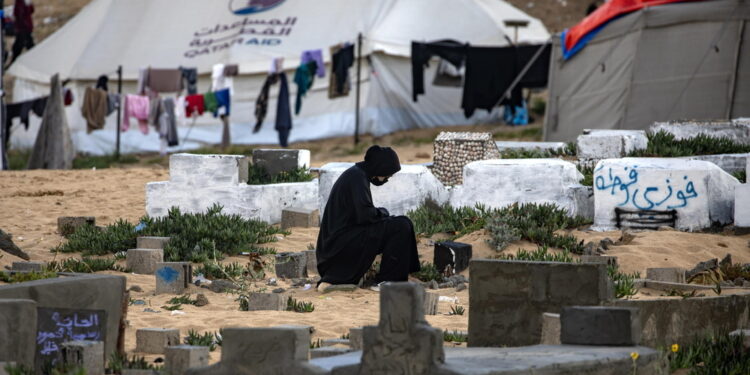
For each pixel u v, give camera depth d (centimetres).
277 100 7444
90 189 4647
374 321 1959
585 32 5872
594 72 5866
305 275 2662
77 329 1486
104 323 1509
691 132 4050
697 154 3847
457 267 2644
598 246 2820
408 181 3269
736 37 5341
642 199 3075
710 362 1512
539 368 1136
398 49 7800
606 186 3119
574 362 1180
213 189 3400
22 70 8400
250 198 3388
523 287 1483
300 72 7100
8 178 5191
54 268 2569
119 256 2861
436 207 3356
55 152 6600
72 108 8019
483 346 1508
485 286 1509
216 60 7875
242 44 7881
